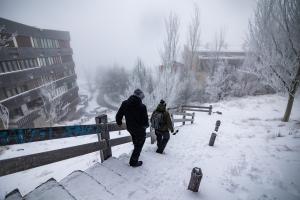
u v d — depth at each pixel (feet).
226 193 10.89
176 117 51.78
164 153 17.30
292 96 33.55
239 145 20.84
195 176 10.18
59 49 103.55
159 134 16.38
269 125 32.73
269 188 11.45
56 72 99.19
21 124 67.62
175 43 67.72
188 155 17.29
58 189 8.12
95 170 10.65
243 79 76.23
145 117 11.42
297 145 18.52
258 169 14.01
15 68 68.69
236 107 57.31
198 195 10.28
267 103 56.75
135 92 11.35
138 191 9.36
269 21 32.07
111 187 9.29
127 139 14.35
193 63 88.07
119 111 11.34
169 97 65.10
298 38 28.78
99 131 10.93
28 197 7.57
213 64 88.58
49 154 7.75
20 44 71.67
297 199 10.32
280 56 31.94
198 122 41.14
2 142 6.02
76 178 9.44
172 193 10.05
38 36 83.76
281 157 15.88
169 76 65.21
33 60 80.07
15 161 6.57
